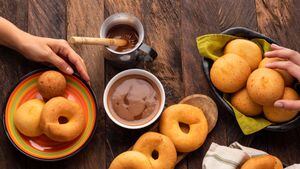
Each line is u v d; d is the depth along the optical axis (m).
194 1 1.18
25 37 1.07
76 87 1.09
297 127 1.12
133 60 1.11
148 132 1.07
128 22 1.09
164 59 1.14
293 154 1.11
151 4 1.17
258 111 1.08
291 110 1.04
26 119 1.04
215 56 1.09
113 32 1.10
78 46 1.13
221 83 1.06
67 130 1.03
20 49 1.07
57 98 1.04
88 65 1.12
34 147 1.06
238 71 1.06
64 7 1.15
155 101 1.08
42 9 1.14
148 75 1.08
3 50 1.11
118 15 1.07
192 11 1.17
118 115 1.07
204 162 1.07
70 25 1.14
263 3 1.18
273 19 1.18
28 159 1.07
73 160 1.08
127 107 1.07
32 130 1.04
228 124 1.12
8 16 1.13
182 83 1.13
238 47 1.09
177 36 1.16
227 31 1.11
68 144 1.06
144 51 1.07
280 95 1.04
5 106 1.05
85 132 1.07
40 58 1.07
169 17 1.17
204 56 1.10
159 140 1.05
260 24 1.18
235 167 1.06
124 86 1.08
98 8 1.16
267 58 1.08
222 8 1.18
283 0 1.19
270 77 1.03
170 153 1.05
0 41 1.09
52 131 1.02
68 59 1.10
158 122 1.09
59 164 1.07
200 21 1.17
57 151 1.05
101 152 1.08
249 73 1.07
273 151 1.11
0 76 1.10
